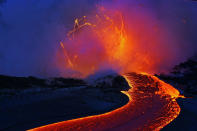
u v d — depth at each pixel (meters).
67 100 9.41
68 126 6.05
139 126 6.06
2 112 7.42
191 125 6.09
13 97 9.41
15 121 6.50
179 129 5.77
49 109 7.95
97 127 5.99
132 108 8.16
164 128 5.82
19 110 7.77
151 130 5.65
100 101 9.30
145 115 7.21
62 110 7.81
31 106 8.37
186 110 7.79
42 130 5.75
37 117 6.96
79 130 5.74
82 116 7.12
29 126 6.05
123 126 6.06
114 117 7.00
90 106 8.42
